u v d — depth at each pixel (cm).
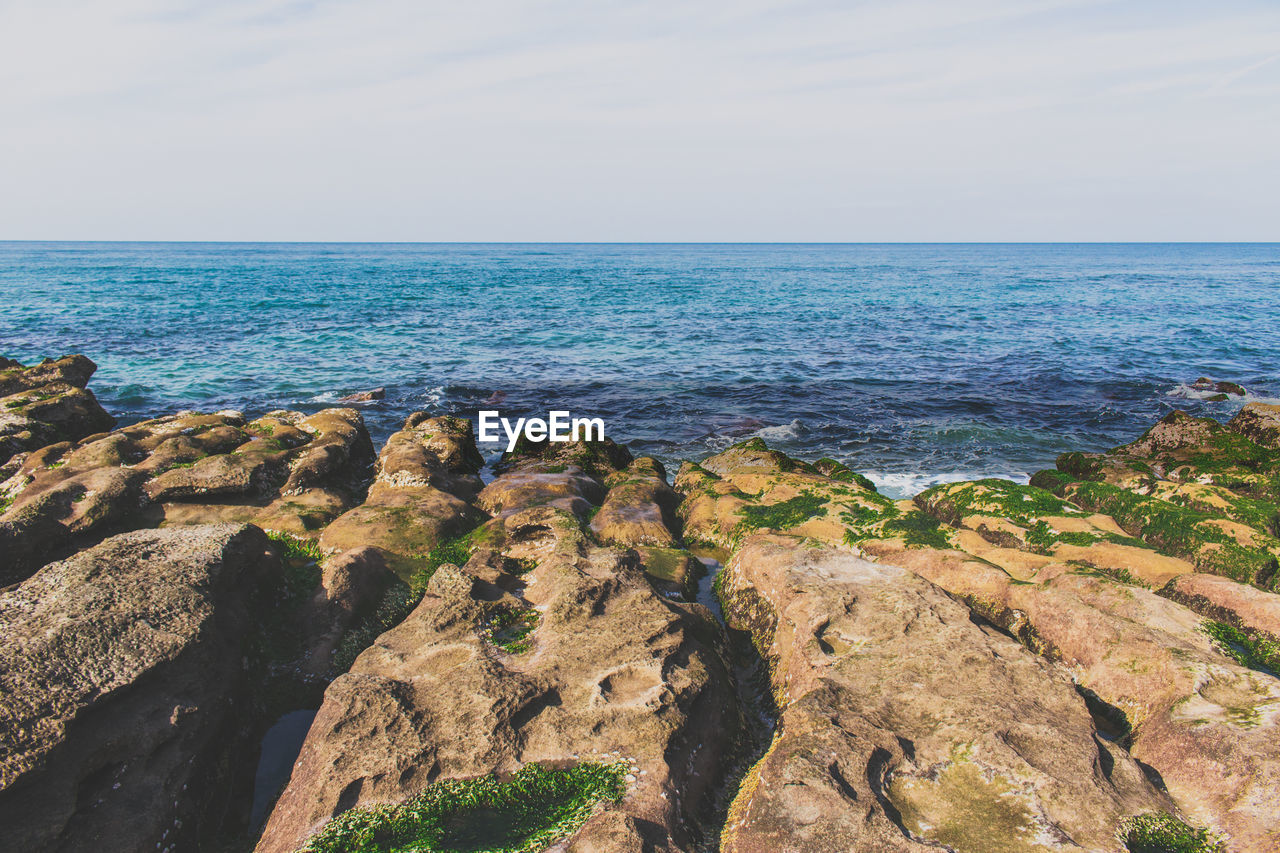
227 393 2502
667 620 784
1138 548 1055
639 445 2058
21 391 1878
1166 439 1697
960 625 782
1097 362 3195
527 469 1471
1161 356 3341
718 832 602
